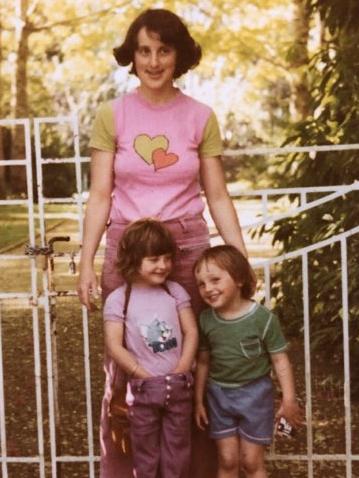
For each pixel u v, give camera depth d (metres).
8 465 4.33
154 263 3.16
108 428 3.47
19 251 13.48
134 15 17.94
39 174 3.57
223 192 3.38
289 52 8.24
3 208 22.84
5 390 5.88
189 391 3.21
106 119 3.27
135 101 3.28
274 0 17.05
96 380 6.16
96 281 3.28
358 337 5.43
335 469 4.31
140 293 3.25
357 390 5.60
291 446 4.70
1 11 22.09
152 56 3.16
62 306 9.05
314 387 5.89
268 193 3.66
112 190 3.35
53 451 3.73
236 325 3.30
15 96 23.19
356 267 5.57
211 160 3.35
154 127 3.25
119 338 3.22
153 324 3.21
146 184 3.27
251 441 3.38
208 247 3.38
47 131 28.33
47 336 3.66
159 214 3.26
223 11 17.20
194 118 3.28
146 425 3.20
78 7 19.61
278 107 30.78
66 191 24.48
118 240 3.32
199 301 3.40
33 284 3.64
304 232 6.27
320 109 6.54
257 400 3.36
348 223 5.70
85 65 22.20
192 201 3.32
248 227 3.71
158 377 3.18
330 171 5.98
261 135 30.77
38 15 21.52
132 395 3.20
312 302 6.32
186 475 3.28
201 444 3.56
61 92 37.19
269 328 3.32
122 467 3.51
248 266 3.28
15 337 7.57
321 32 8.56
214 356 3.36
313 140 6.06
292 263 6.52
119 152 3.28
